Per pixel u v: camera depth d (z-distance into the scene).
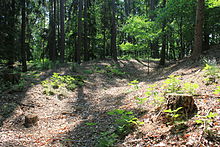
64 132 5.39
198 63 9.62
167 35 15.87
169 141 3.37
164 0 18.23
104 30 23.81
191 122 3.71
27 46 22.05
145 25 14.49
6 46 11.06
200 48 10.82
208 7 11.86
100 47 26.03
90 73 15.33
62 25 19.81
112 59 21.75
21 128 5.66
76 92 10.45
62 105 8.26
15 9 14.39
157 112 4.89
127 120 4.44
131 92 8.91
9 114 6.43
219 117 3.55
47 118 6.57
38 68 16.59
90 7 24.64
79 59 19.78
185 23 13.95
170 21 15.83
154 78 11.22
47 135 5.16
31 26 24.55
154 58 23.73
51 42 24.97
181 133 3.49
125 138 4.11
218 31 12.99
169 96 4.48
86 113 7.22
